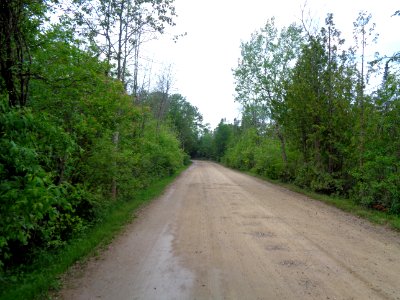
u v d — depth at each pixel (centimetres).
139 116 1228
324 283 513
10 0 545
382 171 1206
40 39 702
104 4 1383
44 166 692
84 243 720
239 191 1802
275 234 825
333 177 1645
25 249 636
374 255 660
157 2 1479
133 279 529
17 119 427
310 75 1836
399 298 461
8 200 408
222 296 464
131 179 1395
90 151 930
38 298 457
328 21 1805
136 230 877
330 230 880
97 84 841
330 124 1664
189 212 1140
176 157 3278
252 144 4091
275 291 482
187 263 605
